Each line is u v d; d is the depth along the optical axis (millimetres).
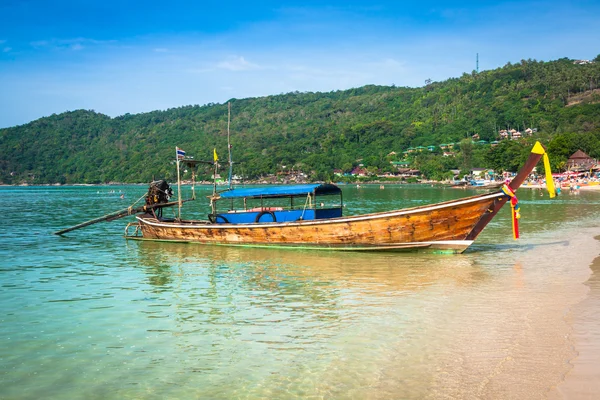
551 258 20047
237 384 8711
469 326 11328
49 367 9625
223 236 25094
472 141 171000
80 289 15992
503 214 42000
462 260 19875
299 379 8812
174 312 13172
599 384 8102
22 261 21562
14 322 12430
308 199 24500
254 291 15398
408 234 20828
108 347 10641
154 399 8258
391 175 172500
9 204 73375
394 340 10586
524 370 8766
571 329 10867
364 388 8352
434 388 8234
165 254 23250
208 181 193500
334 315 12562
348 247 22094
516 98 193875
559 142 115250
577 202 57750
